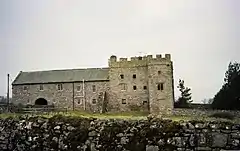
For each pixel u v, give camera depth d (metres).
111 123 41.53
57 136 43.22
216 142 36.75
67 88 76.00
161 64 68.19
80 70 80.06
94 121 42.75
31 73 82.44
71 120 43.97
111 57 74.38
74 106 74.88
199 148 37.03
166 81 67.50
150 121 40.16
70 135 42.41
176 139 37.69
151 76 68.50
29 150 44.28
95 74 77.06
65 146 42.06
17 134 45.97
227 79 69.94
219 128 37.06
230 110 60.28
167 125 38.81
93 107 73.56
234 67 70.50
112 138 40.28
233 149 36.00
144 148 38.47
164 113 65.31
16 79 80.81
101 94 73.56
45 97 76.88
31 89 77.94
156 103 67.25
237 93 65.69
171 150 37.47
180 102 83.38
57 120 44.59
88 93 74.44
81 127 42.50
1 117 49.44
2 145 46.41
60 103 75.75
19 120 47.16
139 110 70.75
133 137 39.47
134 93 71.69
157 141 38.25
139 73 72.06
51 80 77.62
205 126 37.53
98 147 40.41
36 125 45.16
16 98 78.62
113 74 73.69
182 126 38.22
